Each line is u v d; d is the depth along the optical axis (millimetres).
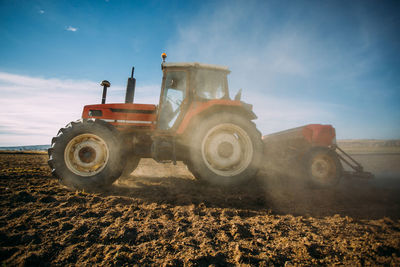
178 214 2080
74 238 1506
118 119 3736
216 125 3365
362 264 1338
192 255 1348
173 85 3822
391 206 2674
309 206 2598
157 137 3494
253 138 3420
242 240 1600
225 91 3867
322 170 3918
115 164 3078
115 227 1712
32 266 1188
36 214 1890
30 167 5227
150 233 1631
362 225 2000
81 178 2979
